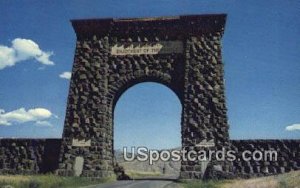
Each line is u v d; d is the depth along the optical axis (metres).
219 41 51.03
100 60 52.09
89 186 37.75
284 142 47.25
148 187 36.28
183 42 51.91
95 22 52.75
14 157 50.97
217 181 44.62
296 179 32.53
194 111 48.97
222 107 48.91
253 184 34.47
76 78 51.88
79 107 50.78
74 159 49.00
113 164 53.34
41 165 50.41
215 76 49.91
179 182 45.94
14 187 30.89
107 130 50.88
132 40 52.75
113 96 51.72
